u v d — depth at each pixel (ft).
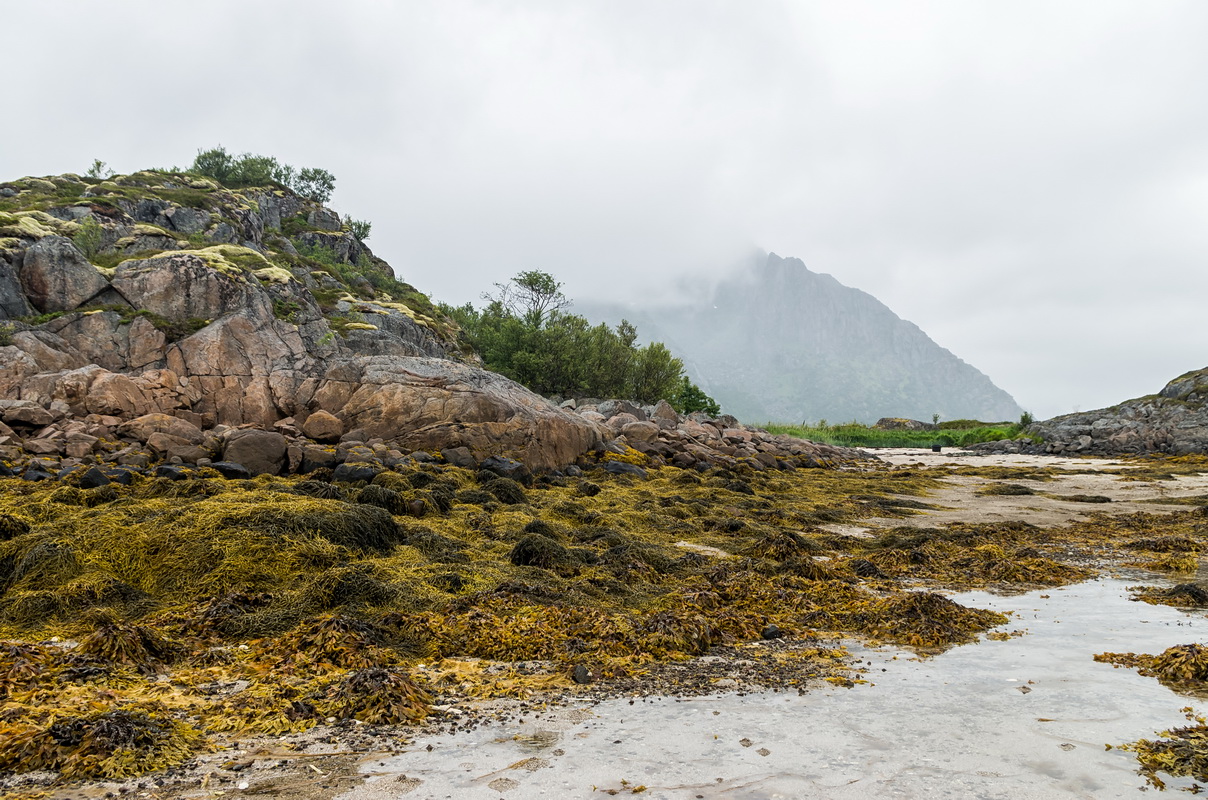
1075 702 19.33
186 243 108.17
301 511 33.53
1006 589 33.35
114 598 26.96
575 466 70.44
